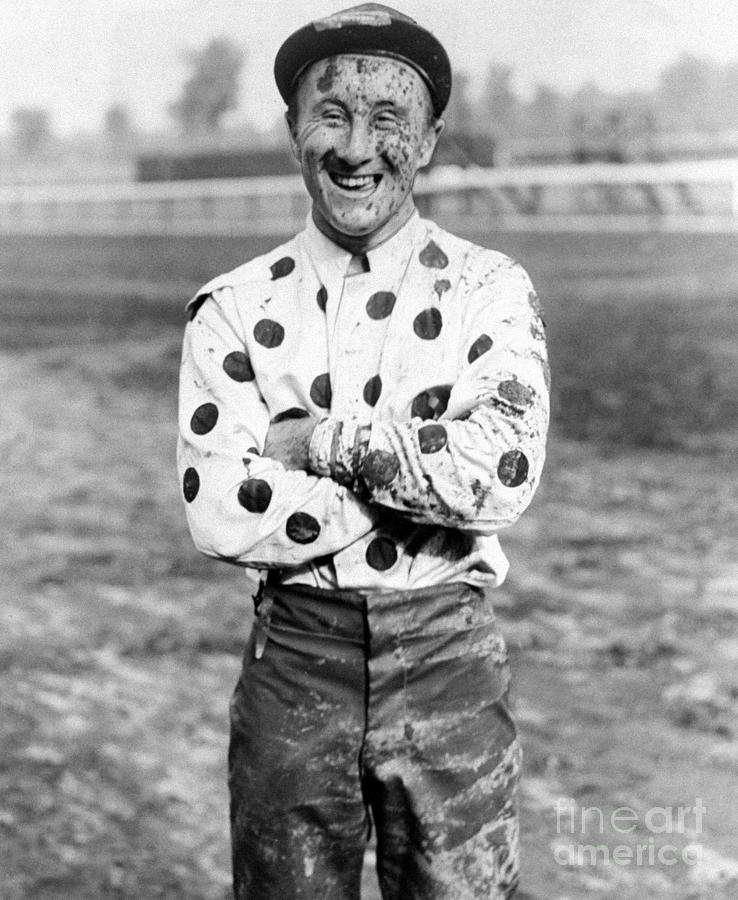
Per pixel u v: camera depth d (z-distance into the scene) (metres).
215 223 13.04
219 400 1.78
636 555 5.28
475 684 1.73
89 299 10.67
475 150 10.92
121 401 8.15
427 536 1.73
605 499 5.85
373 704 1.71
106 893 2.98
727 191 10.08
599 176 10.57
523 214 10.86
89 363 8.93
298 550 1.70
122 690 4.23
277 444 1.76
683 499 5.81
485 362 1.72
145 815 3.40
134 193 13.30
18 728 3.89
